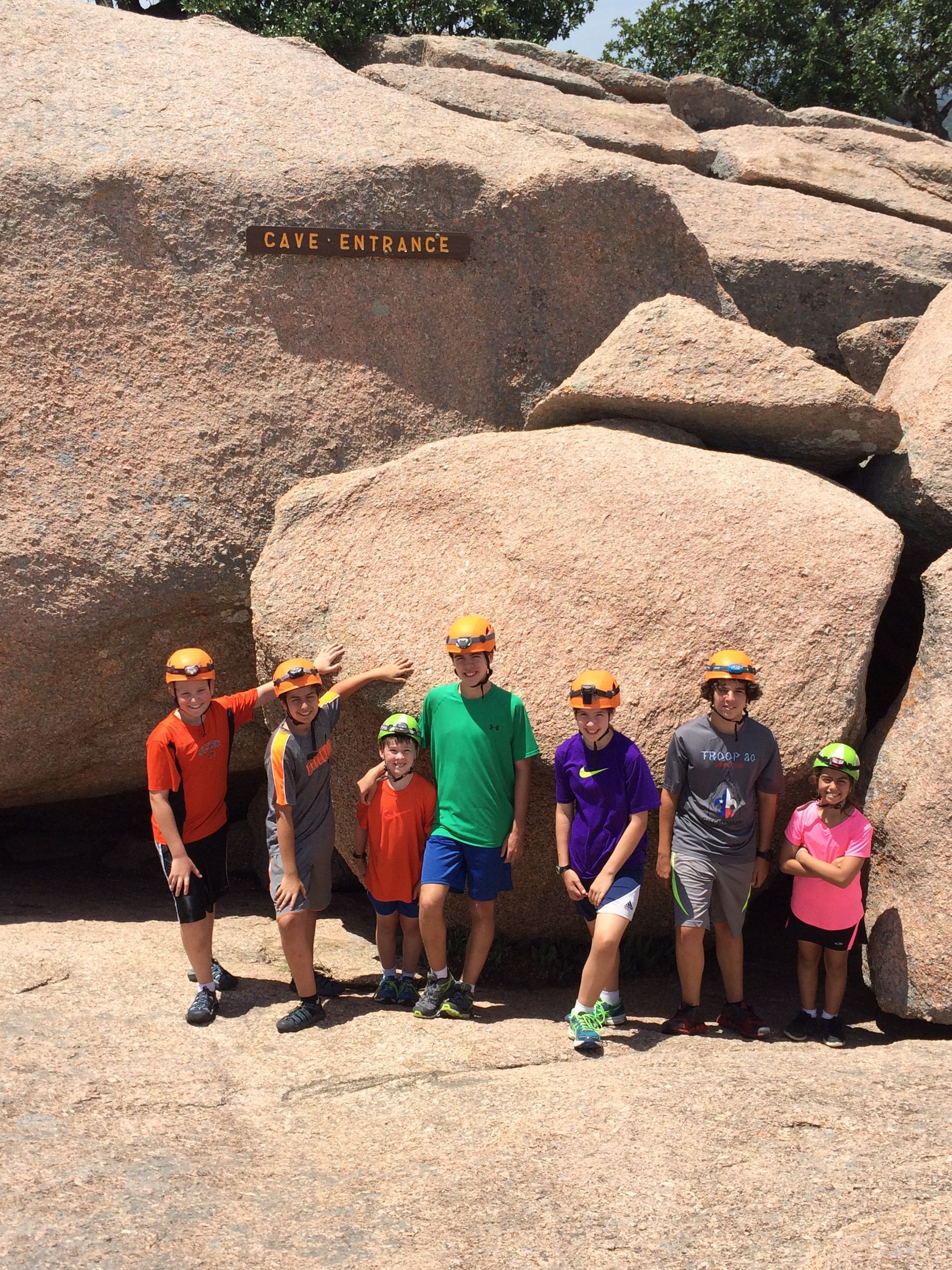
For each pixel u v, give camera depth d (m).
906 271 9.66
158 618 6.48
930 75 21.61
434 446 6.36
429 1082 4.23
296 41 8.76
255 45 8.05
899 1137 3.53
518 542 5.83
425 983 5.43
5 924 5.96
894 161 11.96
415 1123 3.88
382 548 6.04
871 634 5.32
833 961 4.81
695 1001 4.86
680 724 5.21
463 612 5.69
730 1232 3.05
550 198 7.35
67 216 6.59
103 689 6.52
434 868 4.87
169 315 6.69
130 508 6.41
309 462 6.78
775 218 10.20
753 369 6.30
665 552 5.64
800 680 5.21
